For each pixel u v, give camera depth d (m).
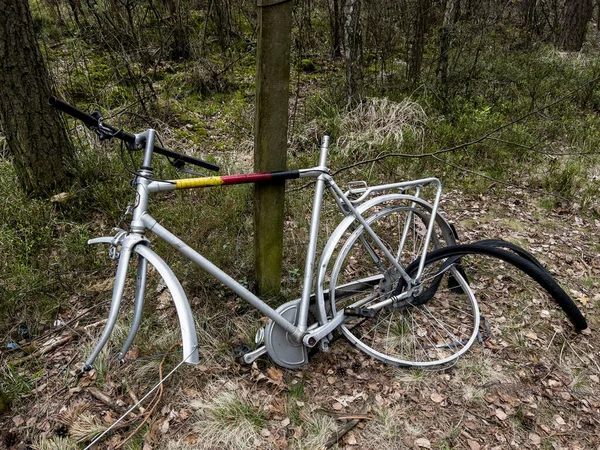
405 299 2.20
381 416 1.87
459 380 2.05
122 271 1.48
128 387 1.95
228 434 1.79
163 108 4.51
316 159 3.87
